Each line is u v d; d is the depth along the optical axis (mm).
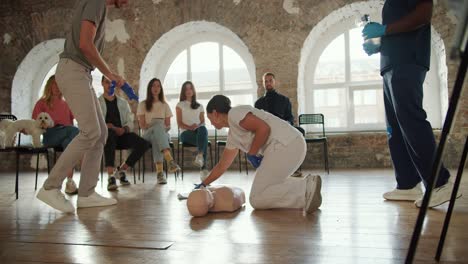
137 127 6727
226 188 2408
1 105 7391
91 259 1425
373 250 1438
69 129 3941
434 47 6109
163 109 4777
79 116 2502
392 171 5035
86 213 2471
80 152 2533
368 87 6477
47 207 2766
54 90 4031
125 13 6906
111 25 6941
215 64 7133
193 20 6648
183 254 1458
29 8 7359
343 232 1734
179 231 1862
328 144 6090
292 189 2381
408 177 2623
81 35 2398
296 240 1614
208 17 6590
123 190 3748
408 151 2430
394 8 2465
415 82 2305
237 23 6477
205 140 4691
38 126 3869
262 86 6352
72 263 1381
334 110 6637
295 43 6258
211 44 7145
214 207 2363
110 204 2799
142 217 2270
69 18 7223
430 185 815
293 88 6254
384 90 2641
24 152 3453
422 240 1554
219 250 1498
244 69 6996
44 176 5891
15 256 1489
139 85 6836
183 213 2375
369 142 5945
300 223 1955
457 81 794
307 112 6703
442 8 5680
